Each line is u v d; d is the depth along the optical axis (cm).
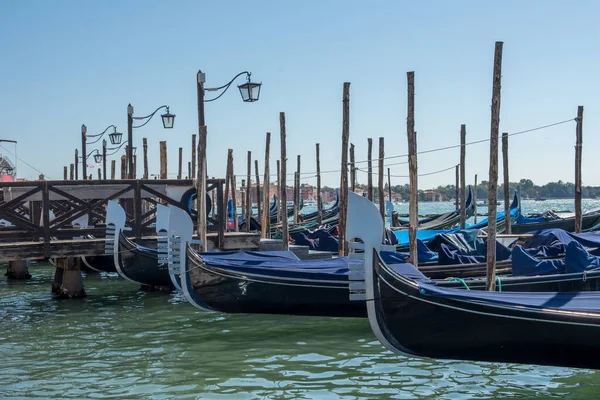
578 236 1462
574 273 1167
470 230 1531
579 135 1830
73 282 1633
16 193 1722
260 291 1181
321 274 1166
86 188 1695
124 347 1104
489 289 1116
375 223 825
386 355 1035
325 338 1146
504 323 830
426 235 2127
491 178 1105
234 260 1284
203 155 1503
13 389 881
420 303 840
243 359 1018
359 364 987
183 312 1406
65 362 1014
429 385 887
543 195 14950
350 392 859
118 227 1509
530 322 822
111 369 973
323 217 3077
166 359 1025
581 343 815
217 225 1711
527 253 1260
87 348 1100
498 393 852
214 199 3031
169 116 1794
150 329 1241
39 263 2616
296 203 3030
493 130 1104
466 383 894
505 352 855
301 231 2680
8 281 2031
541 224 2595
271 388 877
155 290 1702
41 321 1337
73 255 1488
